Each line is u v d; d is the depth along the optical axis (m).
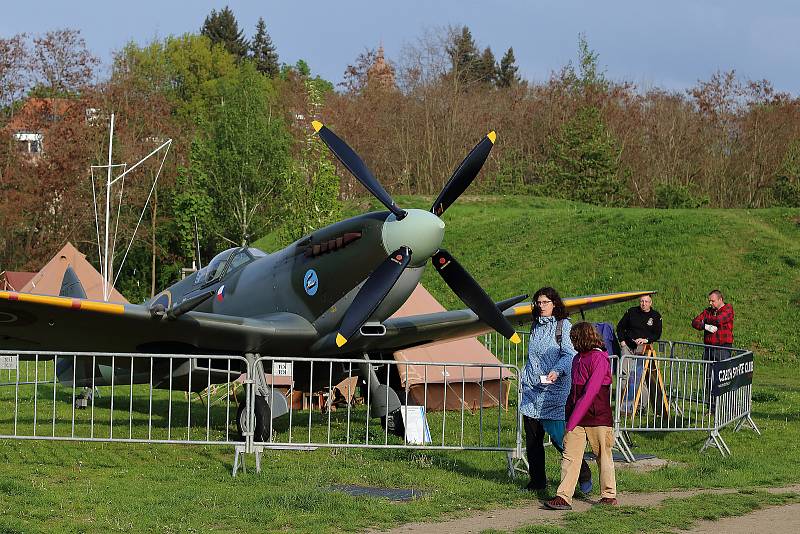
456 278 9.64
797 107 45.44
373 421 11.64
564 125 48.28
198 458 8.36
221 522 5.89
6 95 41.91
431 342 10.99
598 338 6.57
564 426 6.91
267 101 49.09
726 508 6.48
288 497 6.46
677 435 10.41
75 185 40.47
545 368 7.00
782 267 23.77
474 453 8.87
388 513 6.20
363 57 58.94
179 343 9.96
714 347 11.01
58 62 43.78
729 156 47.12
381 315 9.64
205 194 43.78
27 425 10.57
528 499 6.82
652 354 11.05
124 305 8.94
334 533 5.70
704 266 24.42
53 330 9.48
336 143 9.58
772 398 13.94
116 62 52.72
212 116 54.53
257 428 8.92
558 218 30.58
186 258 46.84
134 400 13.85
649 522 6.04
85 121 41.75
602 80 54.03
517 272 26.92
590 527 5.84
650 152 49.03
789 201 40.88
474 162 9.62
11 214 38.50
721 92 48.12
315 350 10.16
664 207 39.91
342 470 7.77
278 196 43.00
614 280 24.73
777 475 7.98
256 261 11.12
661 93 51.75
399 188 48.59
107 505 6.26
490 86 71.62
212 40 83.62
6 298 8.31
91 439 7.84
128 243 44.34
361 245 9.41
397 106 51.09
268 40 86.25
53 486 7.00
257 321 9.77
